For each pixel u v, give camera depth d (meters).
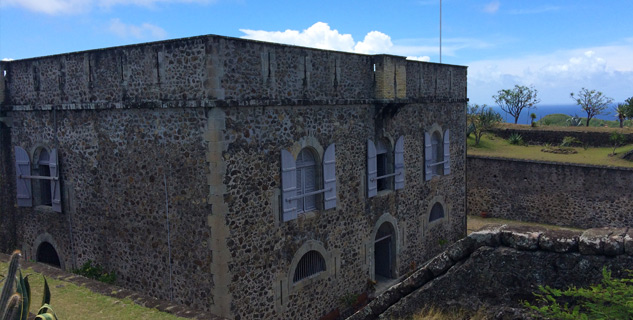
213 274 10.74
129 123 11.88
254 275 11.40
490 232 5.52
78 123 13.05
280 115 11.72
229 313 10.84
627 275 4.76
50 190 14.75
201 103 10.23
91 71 12.43
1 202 15.07
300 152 12.70
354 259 14.48
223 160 10.47
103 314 9.01
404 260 16.84
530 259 5.26
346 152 13.91
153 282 11.99
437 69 18.02
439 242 18.92
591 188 22.78
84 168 13.12
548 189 24.02
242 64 10.70
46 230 14.38
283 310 12.20
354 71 13.95
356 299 14.30
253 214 11.26
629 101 34.41
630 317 4.47
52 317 5.25
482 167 26.06
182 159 10.95
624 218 21.92
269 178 11.59
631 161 24.69
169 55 10.77
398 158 16.05
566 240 5.10
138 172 11.88
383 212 15.62
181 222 11.20
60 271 11.45
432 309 5.74
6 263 11.90
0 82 14.45
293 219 12.25
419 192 17.55
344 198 13.95
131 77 11.61
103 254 13.01
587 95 45.16
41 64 13.62
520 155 27.36
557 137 30.88
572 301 5.00
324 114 13.02
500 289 5.41
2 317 4.85
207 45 10.03
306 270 13.07
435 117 18.23
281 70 11.64
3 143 14.83
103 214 12.84
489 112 34.88
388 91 14.65
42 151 14.46
